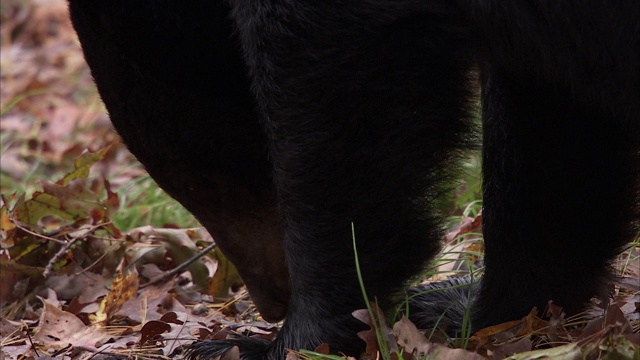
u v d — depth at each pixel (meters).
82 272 6.02
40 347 5.26
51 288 5.98
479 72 4.27
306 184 4.11
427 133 4.10
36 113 10.52
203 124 4.55
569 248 4.71
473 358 4.20
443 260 5.50
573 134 4.52
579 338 4.40
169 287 5.93
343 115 4.00
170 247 6.24
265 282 4.95
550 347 4.55
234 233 4.87
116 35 4.43
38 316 5.77
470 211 6.50
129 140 4.66
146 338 5.14
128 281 5.73
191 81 4.48
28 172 8.78
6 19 13.38
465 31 3.97
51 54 12.38
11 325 5.59
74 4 4.48
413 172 4.13
